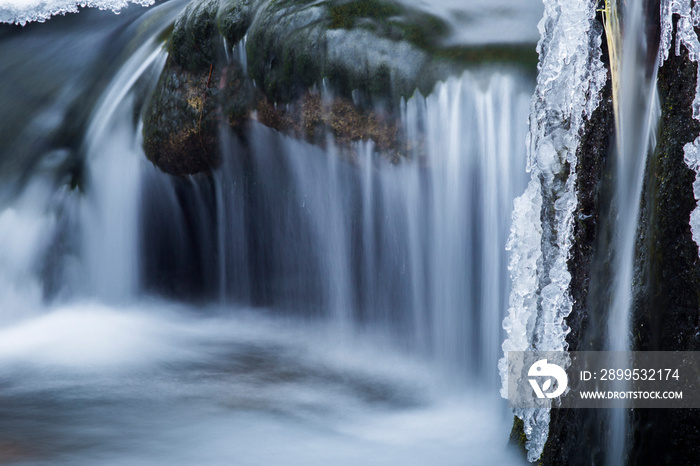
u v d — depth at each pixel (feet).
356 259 20.44
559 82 12.44
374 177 18.79
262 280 23.68
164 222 24.76
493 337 17.33
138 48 25.39
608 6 11.25
